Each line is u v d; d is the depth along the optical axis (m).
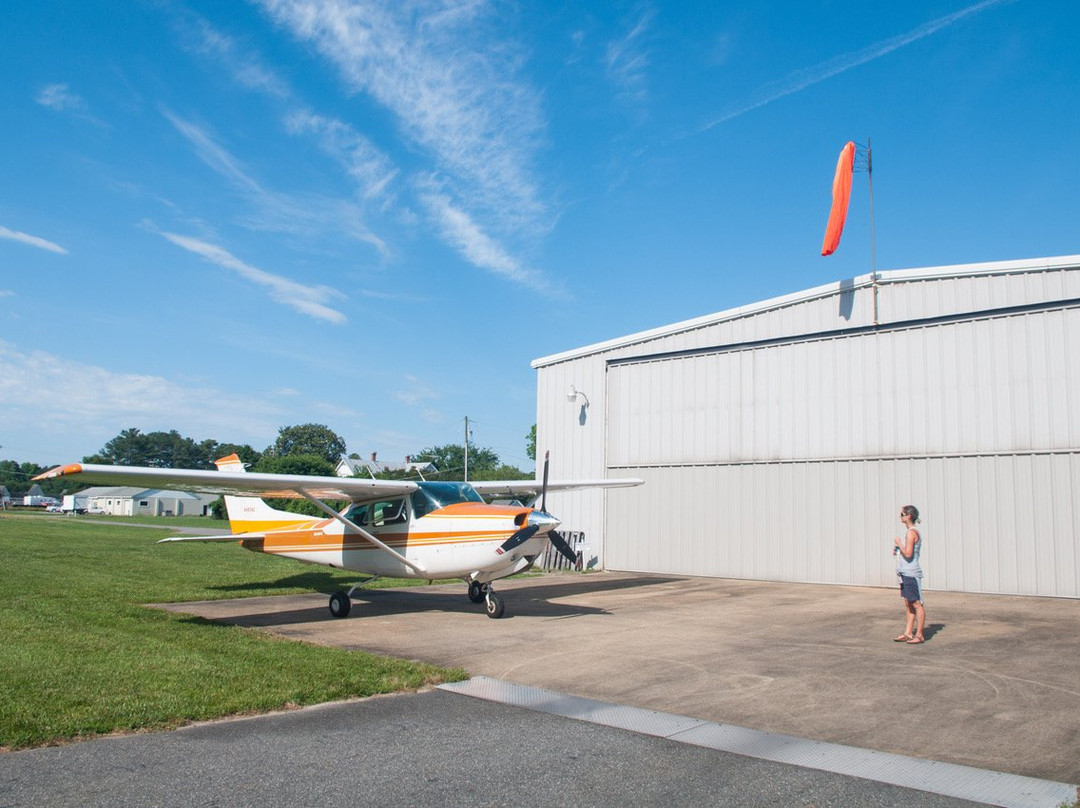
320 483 10.94
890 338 14.52
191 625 9.50
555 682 6.91
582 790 4.25
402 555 11.55
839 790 4.31
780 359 15.95
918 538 8.91
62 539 25.80
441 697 6.34
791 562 15.33
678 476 17.31
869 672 7.28
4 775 4.34
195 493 11.59
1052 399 12.70
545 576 17.41
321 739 5.12
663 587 14.89
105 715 5.39
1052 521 12.52
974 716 5.81
